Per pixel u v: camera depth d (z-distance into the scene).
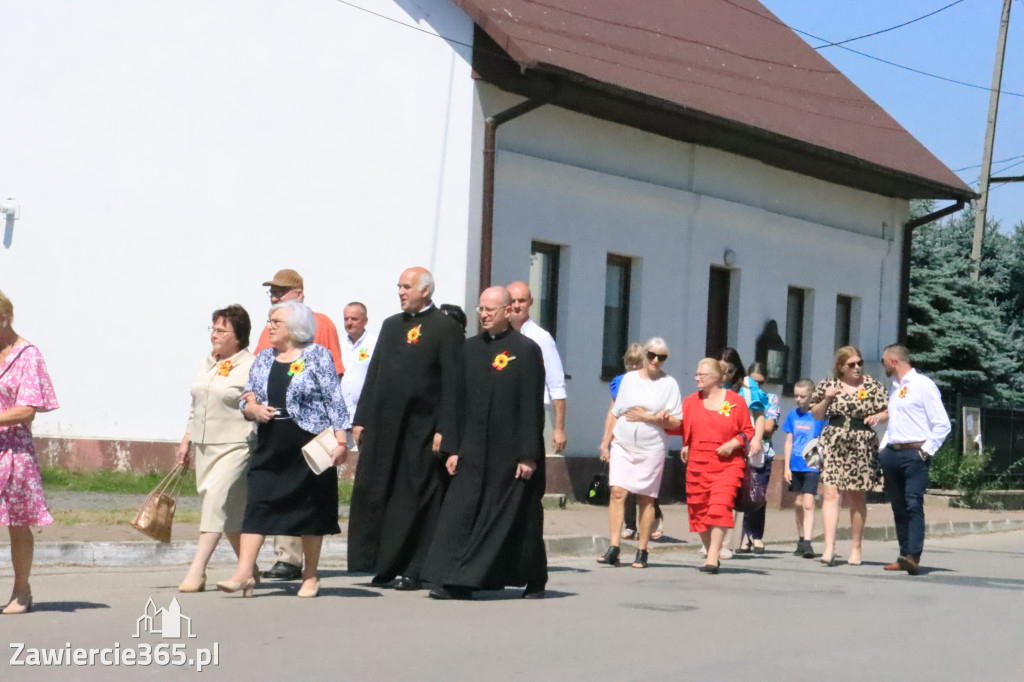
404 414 9.72
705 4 24.61
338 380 9.02
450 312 10.80
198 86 16.27
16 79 16.23
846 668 7.21
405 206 16.50
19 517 7.84
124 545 10.75
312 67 16.38
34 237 16.17
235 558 11.30
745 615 9.10
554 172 17.69
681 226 19.97
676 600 9.79
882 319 24.88
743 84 21.89
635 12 21.36
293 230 16.34
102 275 16.17
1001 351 29.61
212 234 16.27
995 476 24.64
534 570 9.53
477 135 16.66
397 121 16.48
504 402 9.45
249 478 9.10
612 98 17.50
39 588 9.30
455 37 16.56
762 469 14.09
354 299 16.41
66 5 16.22
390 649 7.31
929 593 10.82
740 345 21.16
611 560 12.23
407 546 9.74
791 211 22.31
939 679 7.02
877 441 13.14
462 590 9.39
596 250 18.55
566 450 18.12
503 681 6.55
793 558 13.82
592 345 18.56
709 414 11.86
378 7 16.45
